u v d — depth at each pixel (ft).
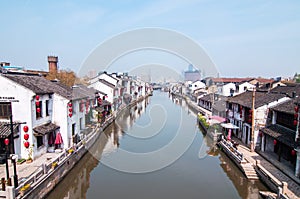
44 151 59.41
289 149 55.31
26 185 37.11
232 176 54.13
